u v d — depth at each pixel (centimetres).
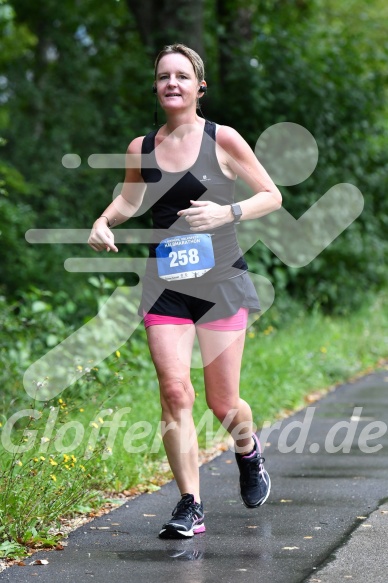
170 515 1170
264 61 3566
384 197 3784
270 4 3969
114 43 4606
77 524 1131
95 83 4184
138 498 1262
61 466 1140
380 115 3847
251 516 1161
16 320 1995
